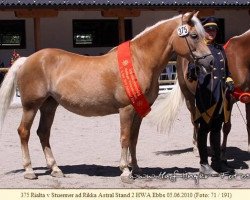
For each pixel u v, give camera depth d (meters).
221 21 23.22
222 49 7.23
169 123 8.47
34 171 7.75
